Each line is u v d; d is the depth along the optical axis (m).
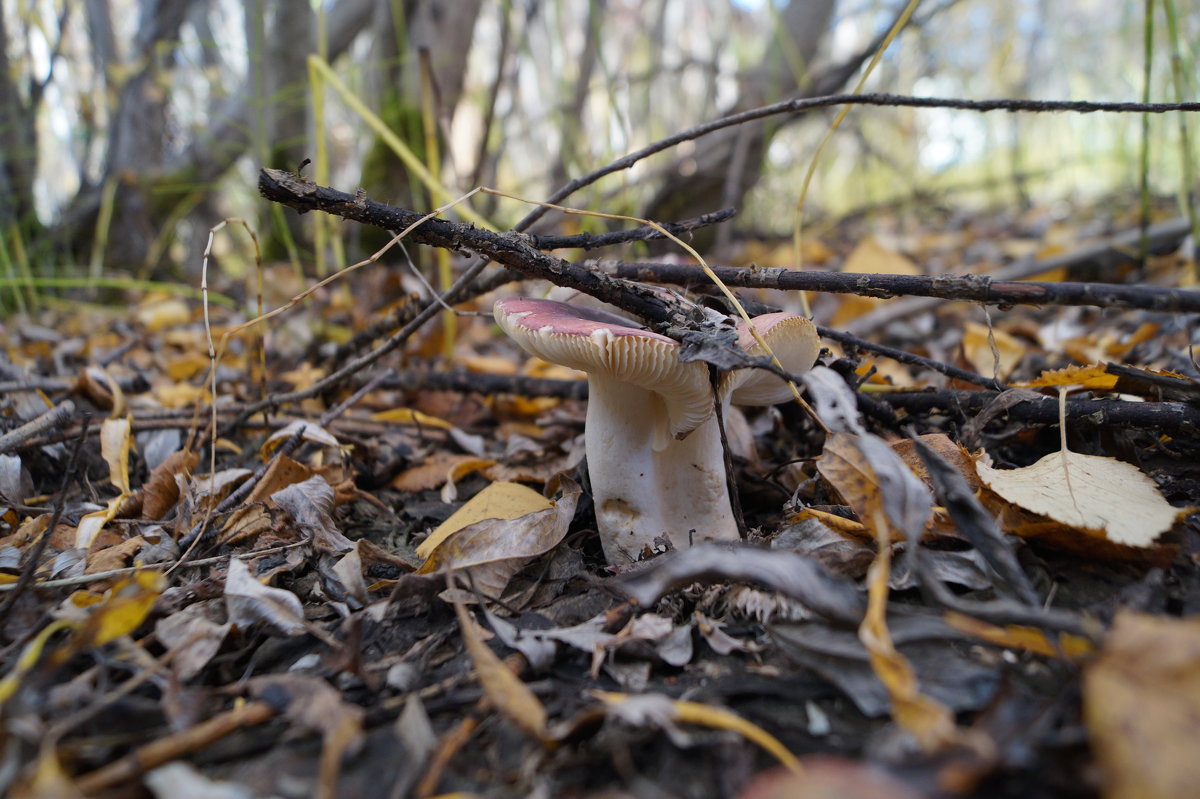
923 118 0.57
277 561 0.14
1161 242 0.30
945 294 0.15
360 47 0.57
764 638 0.12
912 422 0.18
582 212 0.15
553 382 0.21
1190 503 0.14
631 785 0.09
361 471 0.19
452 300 0.21
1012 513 0.13
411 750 0.10
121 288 0.42
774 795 0.08
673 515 0.15
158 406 0.23
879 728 0.10
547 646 0.11
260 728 0.10
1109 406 0.15
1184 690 0.08
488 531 0.14
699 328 0.13
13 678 0.10
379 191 0.40
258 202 0.41
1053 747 0.09
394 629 0.12
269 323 0.32
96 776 0.09
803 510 0.14
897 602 0.12
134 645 0.11
